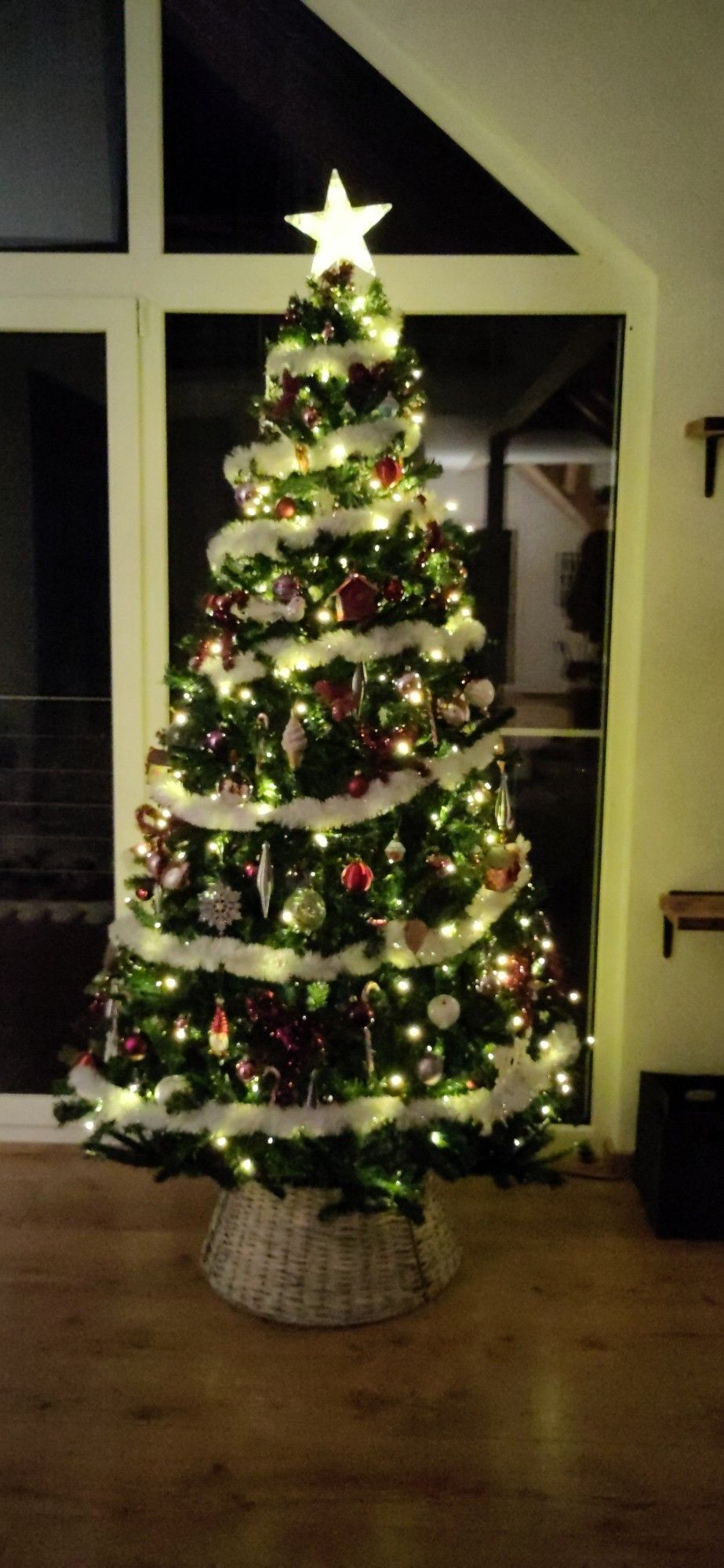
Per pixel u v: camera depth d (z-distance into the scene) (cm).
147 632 264
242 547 197
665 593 251
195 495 261
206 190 250
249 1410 189
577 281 248
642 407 250
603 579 261
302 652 192
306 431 196
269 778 197
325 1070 190
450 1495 172
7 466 260
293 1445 181
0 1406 189
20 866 276
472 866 205
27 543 263
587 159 235
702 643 252
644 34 231
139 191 248
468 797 209
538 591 262
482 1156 204
